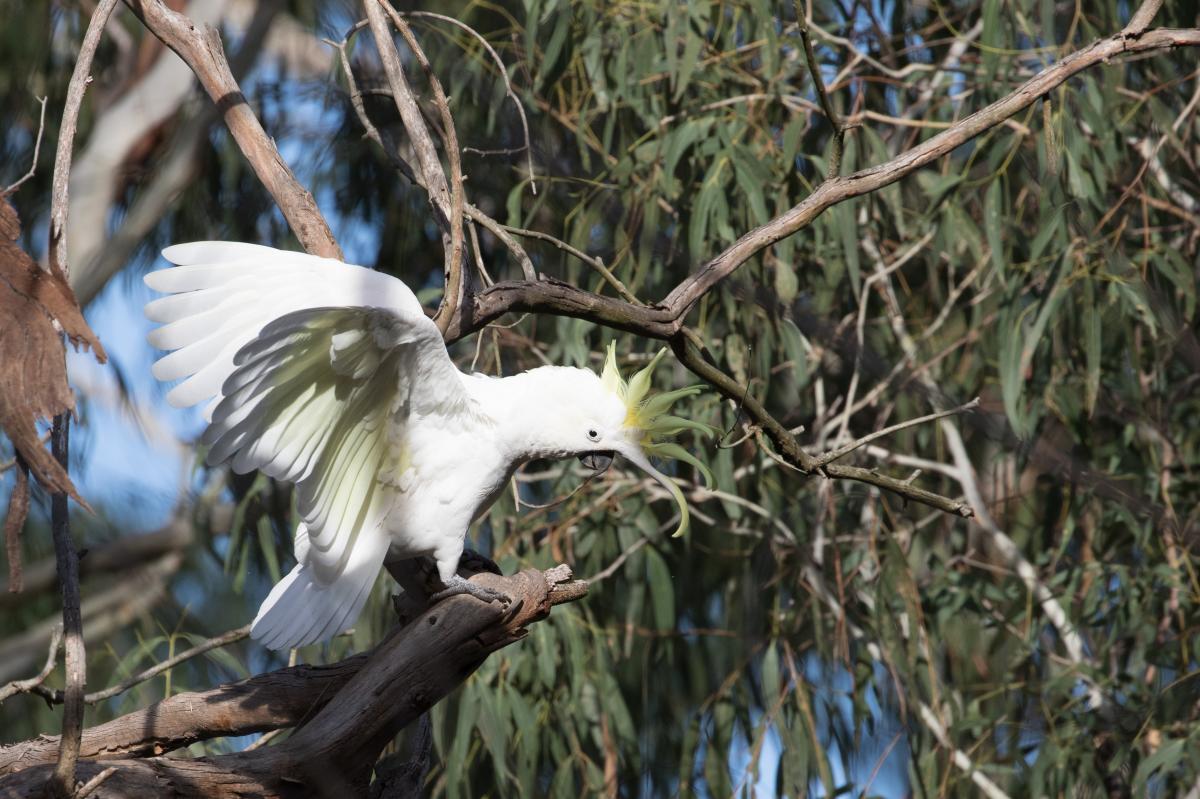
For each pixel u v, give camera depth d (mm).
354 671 5688
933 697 9812
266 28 11930
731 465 9781
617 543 10570
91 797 4512
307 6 12078
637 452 5445
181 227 12570
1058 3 10828
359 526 5266
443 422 5168
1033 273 10195
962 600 10445
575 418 5398
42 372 4801
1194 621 9867
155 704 5531
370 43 11883
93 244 12516
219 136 12359
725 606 11594
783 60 10523
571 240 10289
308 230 6582
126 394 11938
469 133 11109
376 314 4590
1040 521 11070
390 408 5027
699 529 11531
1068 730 9812
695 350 6664
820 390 10680
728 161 9438
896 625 9711
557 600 5520
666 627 9969
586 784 9711
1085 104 9344
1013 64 9969
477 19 11047
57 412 4766
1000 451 10742
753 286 9570
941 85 10555
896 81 10570
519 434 5355
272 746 4980
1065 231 9211
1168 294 10078
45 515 11172
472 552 5934
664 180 9602
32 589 11234
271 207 12414
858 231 10719
